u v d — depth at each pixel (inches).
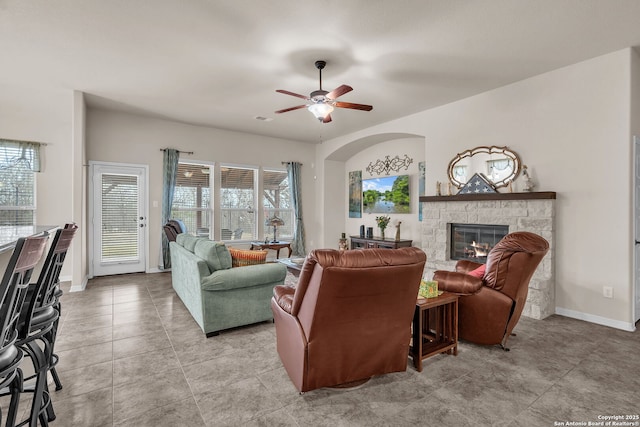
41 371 55.5
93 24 108.2
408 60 133.8
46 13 101.9
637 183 128.0
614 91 126.8
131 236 215.5
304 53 128.3
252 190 268.5
